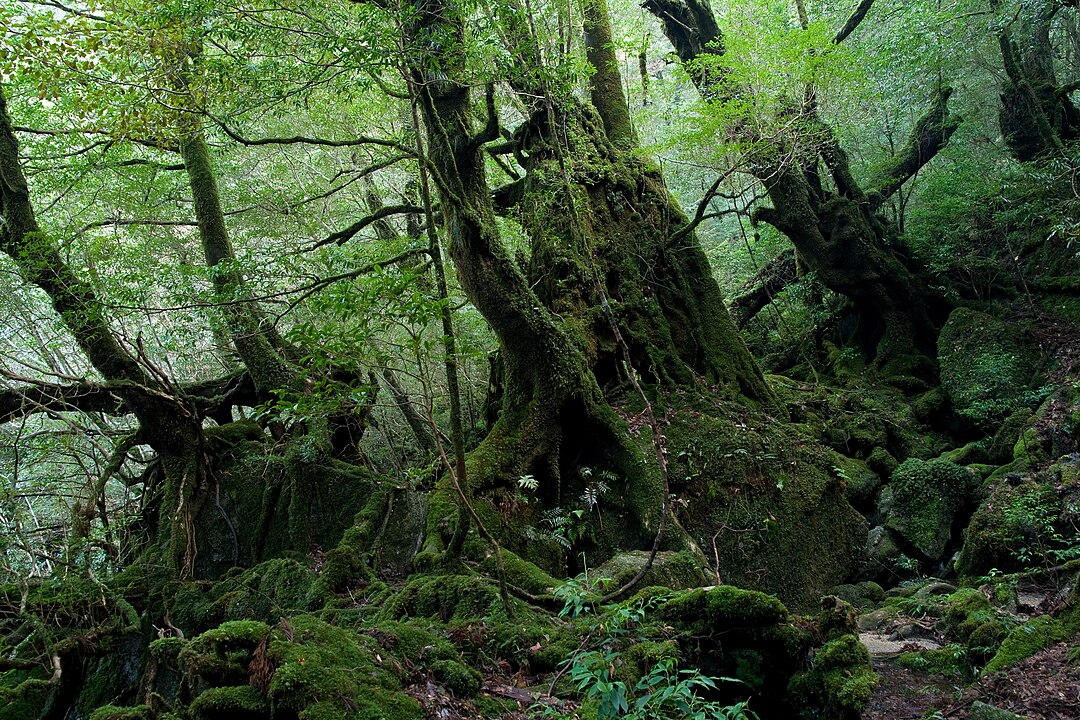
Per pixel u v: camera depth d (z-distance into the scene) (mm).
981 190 14508
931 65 14750
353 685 4035
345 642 4492
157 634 7980
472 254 8797
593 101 13000
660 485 9117
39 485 10055
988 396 11711
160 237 13891
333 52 7633
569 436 9641
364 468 9391
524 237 13008
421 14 7324
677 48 15008
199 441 9641
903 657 6199
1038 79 15281
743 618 5164
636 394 10422
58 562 8273
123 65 8141
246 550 9117
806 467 9977
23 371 15055
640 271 11578
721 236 21750
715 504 9469
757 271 17938
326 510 8969
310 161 15648
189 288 9898
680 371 11008
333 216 15398
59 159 10992
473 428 11383
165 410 9469
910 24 14000
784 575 9180
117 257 12266
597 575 7059
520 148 11656
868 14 17016
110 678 7750
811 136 12672
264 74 8164
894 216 16500
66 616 7961
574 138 11477
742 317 17125
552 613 6094
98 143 9805
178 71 8148
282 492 9273
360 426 10055
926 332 14188
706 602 5246
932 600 7523
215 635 4234
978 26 15227
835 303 16047
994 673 5445
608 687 3639
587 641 5191
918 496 9836
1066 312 12305
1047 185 13031
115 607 8094
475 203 9094
